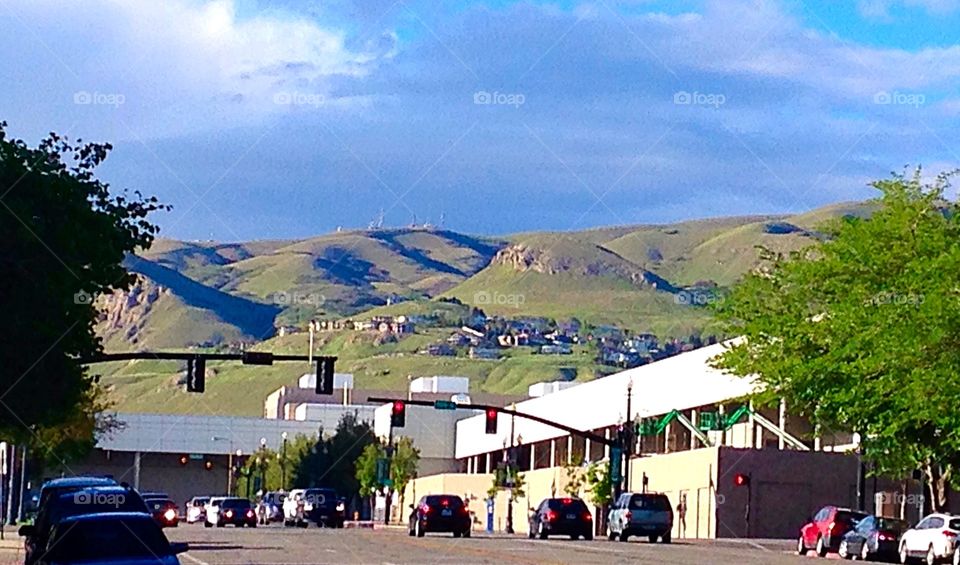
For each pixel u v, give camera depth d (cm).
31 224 4469
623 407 12331
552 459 14562
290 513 10938
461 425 17362
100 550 2644
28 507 9275
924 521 6288
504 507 13575
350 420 17162
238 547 5803
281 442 18475
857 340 6028
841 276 6606
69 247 4588
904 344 5653
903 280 6106
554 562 4625
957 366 5572
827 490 9800
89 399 9575
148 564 2584
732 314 7088
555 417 14412
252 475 17388
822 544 6925
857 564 5691
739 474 9350
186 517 13062
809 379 6538
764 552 6669
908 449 6469
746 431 11025
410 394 17938
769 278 7000
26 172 4534
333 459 16862
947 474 6600
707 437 10775
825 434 8500
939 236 6338
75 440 9831
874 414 6206
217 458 18800
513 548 5888
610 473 9831
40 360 4766
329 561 4647
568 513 7838
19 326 4503
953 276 5734
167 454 18562
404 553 5266
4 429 5888
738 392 10144
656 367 11881
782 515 9769
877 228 6494
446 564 4472
